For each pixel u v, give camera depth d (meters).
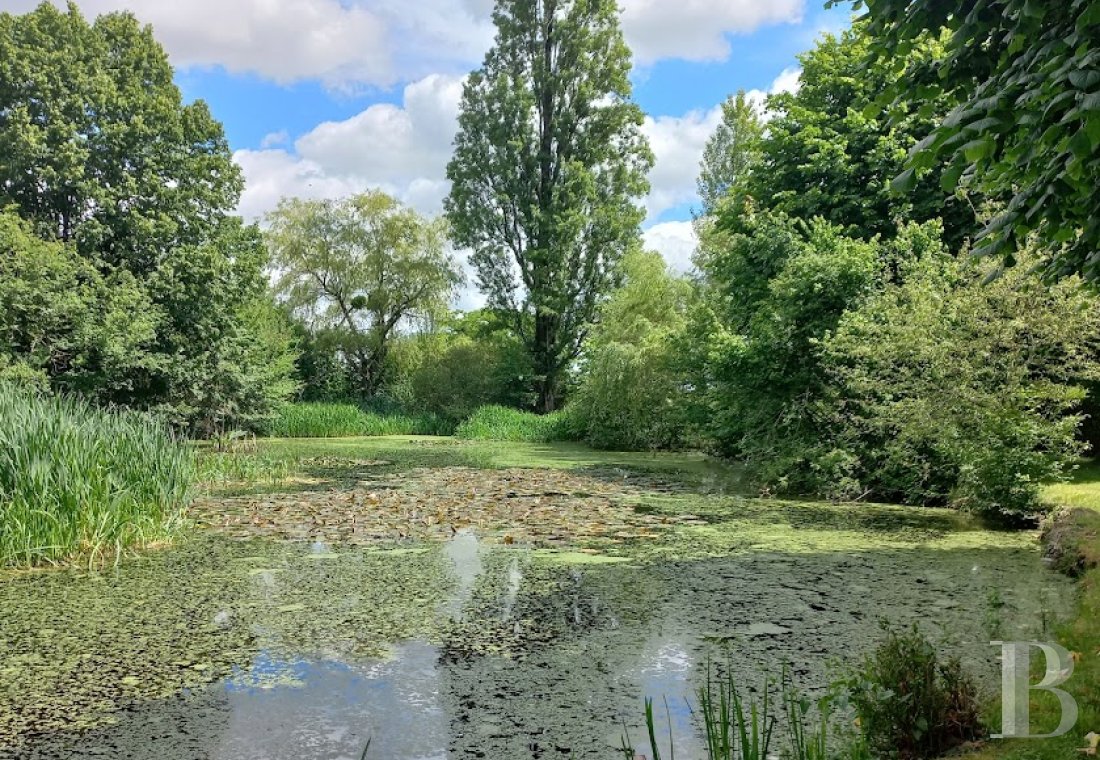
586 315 31.22
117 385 18.59
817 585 6.44
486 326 32.66
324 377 34.06
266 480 13.80
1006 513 9.28
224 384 22.22
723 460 17.86
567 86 31.50
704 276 29.52
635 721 3.79
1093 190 3.57
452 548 8.02
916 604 5.80
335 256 34.09
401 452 20.34
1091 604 5.17
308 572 6.96
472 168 31.14
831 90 17.58
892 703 3.25
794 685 4.21
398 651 4.86
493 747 3.52
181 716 3.89
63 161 18.95
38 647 4.94
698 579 6.67
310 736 3.64
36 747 3.54
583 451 21.36
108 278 19.14
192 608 5.83
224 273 21.62
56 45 20.72
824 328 12.58
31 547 7.35
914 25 4.23
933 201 14.41
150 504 8.86
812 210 16.02
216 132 23.53
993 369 9.70
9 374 15.23
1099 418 11.97
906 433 10.24
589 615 5.61
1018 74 3.73
